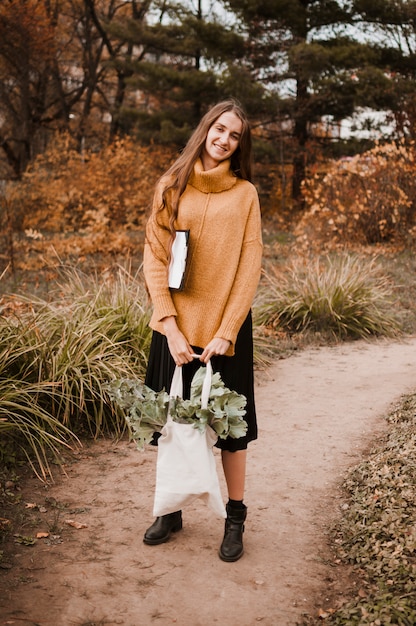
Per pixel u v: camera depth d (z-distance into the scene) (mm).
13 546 2877
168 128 19375
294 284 7805
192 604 2494
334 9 17297
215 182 2613
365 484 3436
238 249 2633
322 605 2496
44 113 23844
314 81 16500
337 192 11898
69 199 15000
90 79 24156
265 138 19094
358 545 2848
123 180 15242
